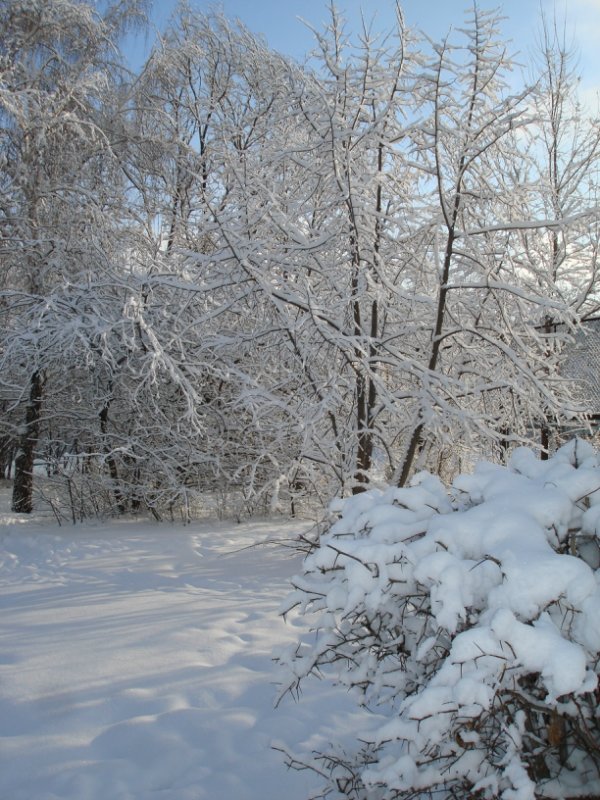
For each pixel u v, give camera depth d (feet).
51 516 42.98
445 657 9.76
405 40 26.94
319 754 12.25
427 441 30.40
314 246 26.78
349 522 11.07
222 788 11.34
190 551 31.07
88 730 13.29
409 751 9.16
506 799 8.06
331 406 27.04
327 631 11.19
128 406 40.37
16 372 42.06
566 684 7.50
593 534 9.47
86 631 19.13
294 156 29.27
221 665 16.58
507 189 26.91
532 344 30.14
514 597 8.14
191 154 47.75
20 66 44.16
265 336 29.37
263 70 42.57
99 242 38.45
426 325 28.17
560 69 43.14
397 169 29.76
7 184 42.80
